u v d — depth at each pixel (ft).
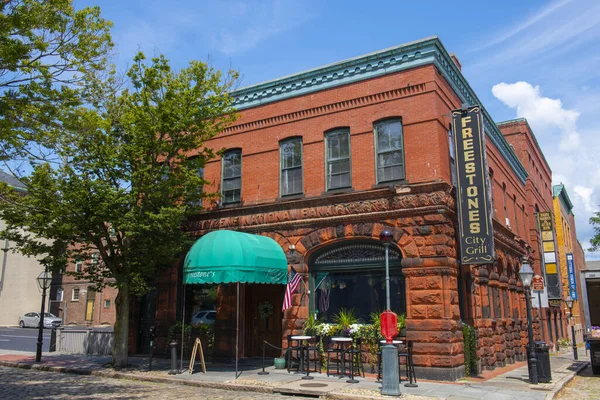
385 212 49.73
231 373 48.65
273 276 49.85
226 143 63.10
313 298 53.98
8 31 33.22
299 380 44.06
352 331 49.01
